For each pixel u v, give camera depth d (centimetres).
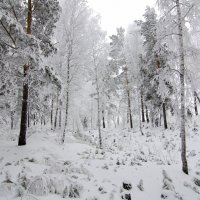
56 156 1090
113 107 3072
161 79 921
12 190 587
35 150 1111
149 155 1316
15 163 875
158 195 667
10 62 1064
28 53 984
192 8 849
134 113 2902
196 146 1458
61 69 1619
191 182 761
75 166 888
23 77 1145
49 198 577
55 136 1659
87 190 664
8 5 1154
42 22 1333
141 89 2378
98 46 1886
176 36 943
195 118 2203
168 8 926
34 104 1459
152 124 2445
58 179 667
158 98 2128
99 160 1082
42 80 1240
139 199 640
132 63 2530
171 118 2636
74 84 1705
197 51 873
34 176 718
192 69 923
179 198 644
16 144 1223
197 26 880
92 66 1888
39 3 1252
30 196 563
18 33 1036
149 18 2156
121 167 941
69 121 2659
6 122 1298
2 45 1094
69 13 1636
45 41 1311
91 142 1900
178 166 945
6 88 1116
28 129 2039
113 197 632
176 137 1791
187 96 903
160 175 816
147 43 2216
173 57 920
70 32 1598
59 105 1905
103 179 770
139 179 783
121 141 2009
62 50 1612
